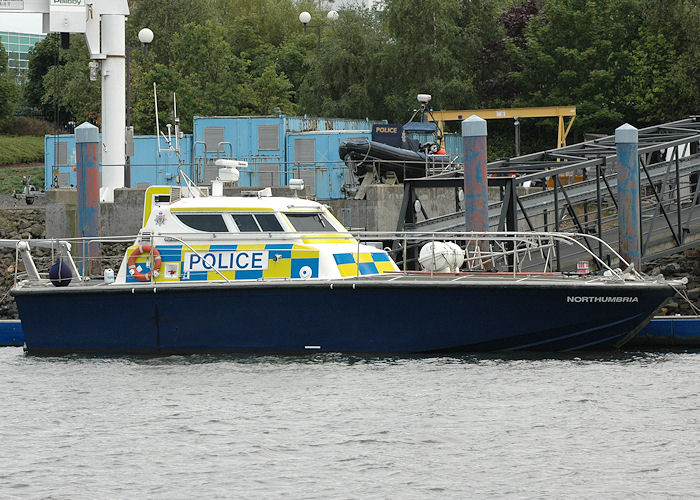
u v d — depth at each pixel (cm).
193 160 9900
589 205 9325
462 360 5200
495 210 7550
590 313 5206
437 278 5375
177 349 5403
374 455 3631
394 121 13850
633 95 12862
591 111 13175
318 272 5331
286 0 19100
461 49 14012
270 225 5412
